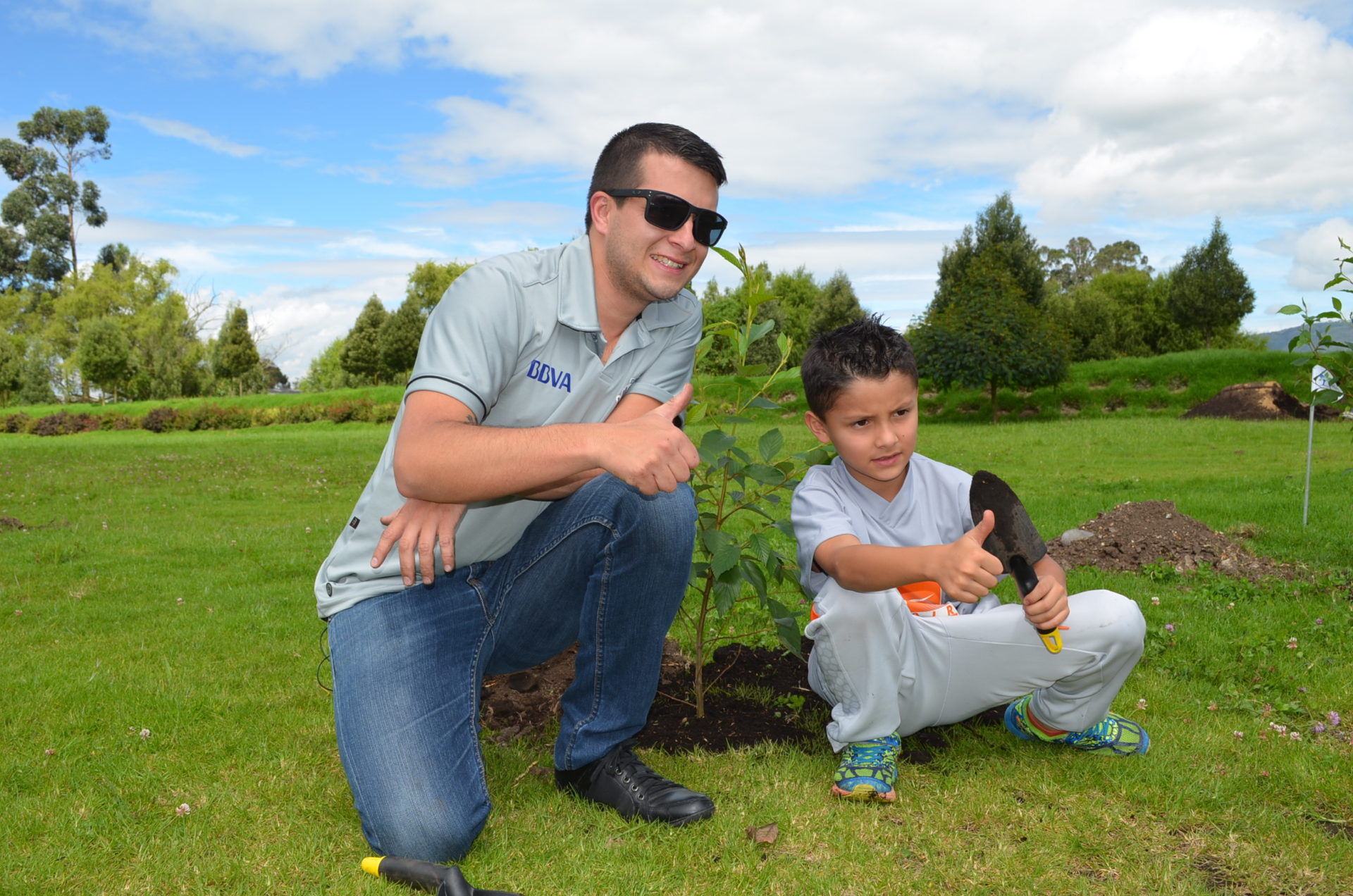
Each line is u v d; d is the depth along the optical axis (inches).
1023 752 99.7
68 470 598.2
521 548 89.0
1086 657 89.2
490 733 110.8
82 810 89.1
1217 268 1710.1
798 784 92.9
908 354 88.3
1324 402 198.4
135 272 2691.9
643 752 101.9
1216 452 573.6
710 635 147.3
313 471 578.2
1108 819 84.0
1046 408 1119.0
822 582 94.4
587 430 71.3
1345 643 144.1
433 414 75.4
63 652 154.6
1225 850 78.5
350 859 79.0
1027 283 1593.3
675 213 81.4
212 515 374.6
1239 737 104.0
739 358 112.3
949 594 76.4
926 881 73.4
